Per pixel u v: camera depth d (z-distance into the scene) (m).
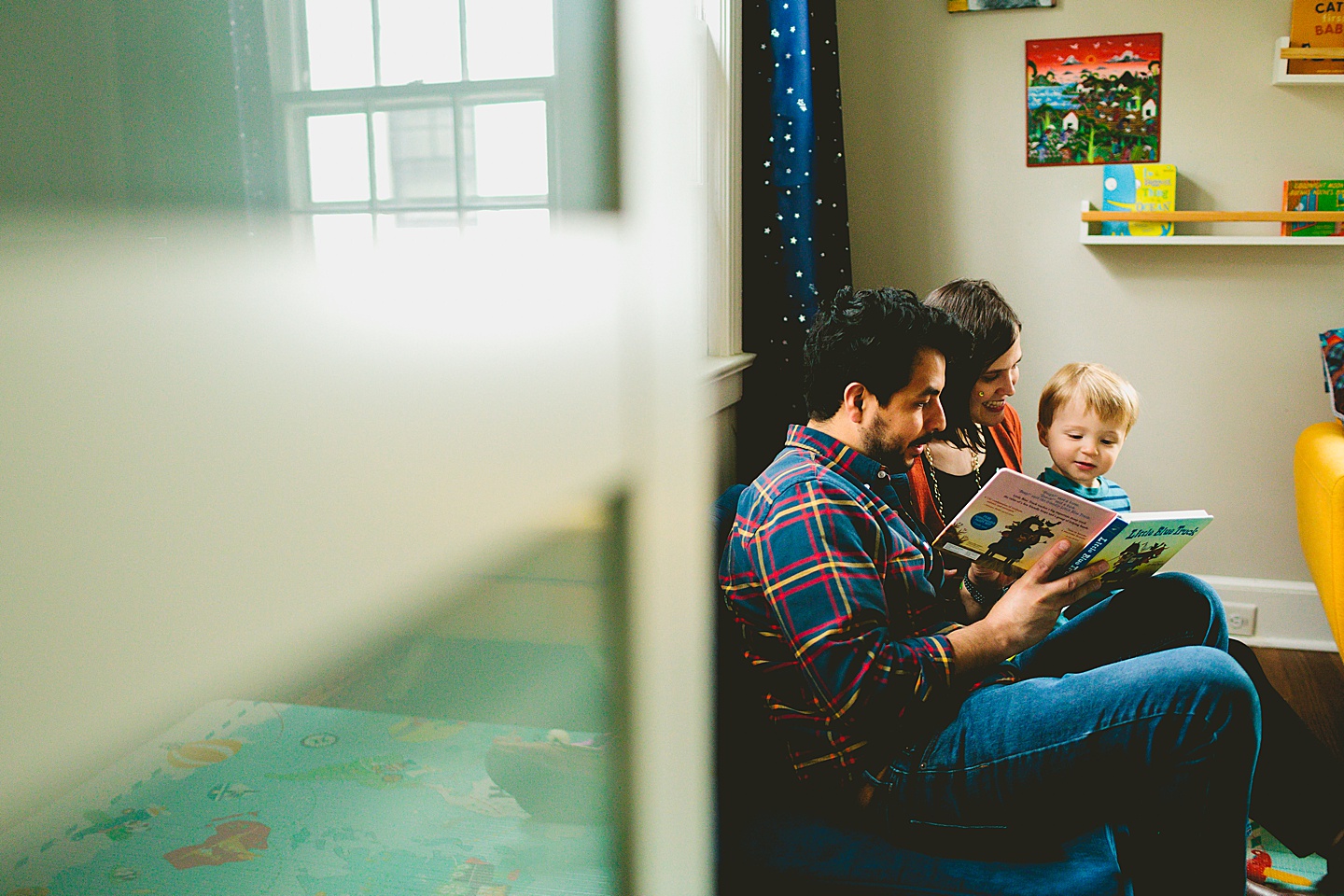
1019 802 1.11
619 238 0.24
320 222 0.14
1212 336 2.72
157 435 0.11
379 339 0.15
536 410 0.20
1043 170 2.75
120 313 0.11
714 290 2.25
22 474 0.10
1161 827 1.09
